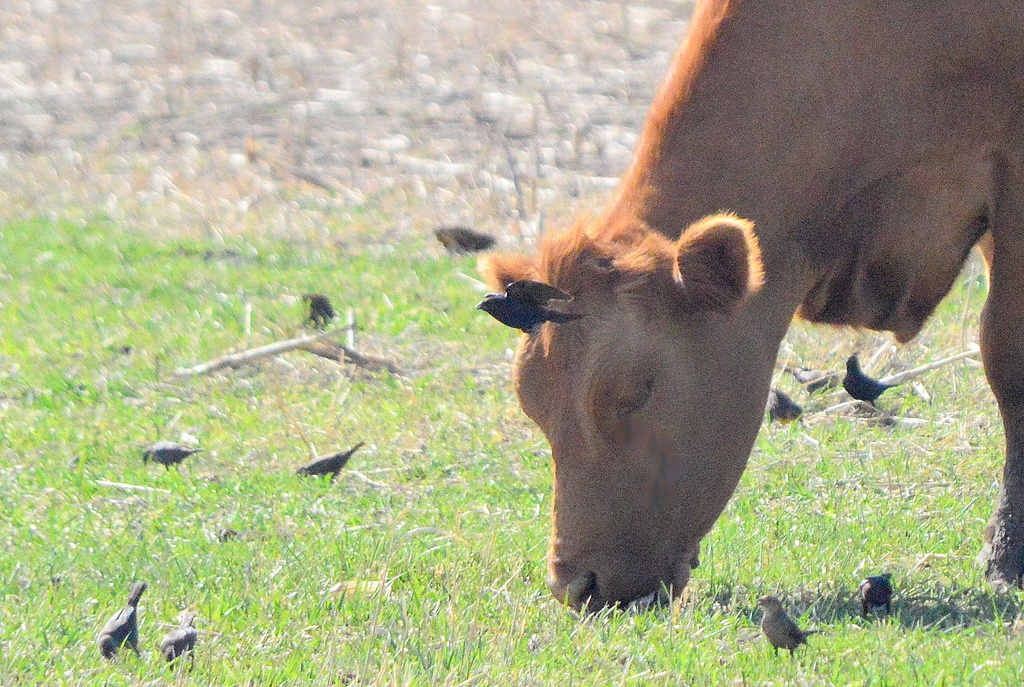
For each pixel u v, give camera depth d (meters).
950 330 34.38
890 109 20.41
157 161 53.22
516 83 59.59
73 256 43.00
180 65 64.75
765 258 19.94
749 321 19.41
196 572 21.38
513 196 47.38
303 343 34.12
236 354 34.16
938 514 24.17
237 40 68.12
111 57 66.50
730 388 18.94
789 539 23.06
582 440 18.19
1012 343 21.77
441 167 51.00
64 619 19.31
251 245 44.12
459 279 40.09
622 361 18.00
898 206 20.78
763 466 26.89
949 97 20.55
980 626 19.20
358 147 53.56
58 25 72.75
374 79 61.38
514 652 18.20
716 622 19.38
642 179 19.80
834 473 26.62
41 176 51.91
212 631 19.16
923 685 17.03
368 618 19.61
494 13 70.19
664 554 18.88
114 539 23.25
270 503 25.36
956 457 27.16
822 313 21.38
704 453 18.83
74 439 29.17
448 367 33.47
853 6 20.27
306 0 75.25
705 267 17.84
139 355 34.50
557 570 18.83
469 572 21.22
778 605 17.73
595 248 18.36
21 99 61.16
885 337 34.53
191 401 31.70
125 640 17.92
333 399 31.28
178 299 38.94
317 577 21.17
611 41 65.06
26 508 25.19
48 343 35.12
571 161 50.62
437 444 28.67
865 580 19.88
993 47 20.33
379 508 25.16
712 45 20.19
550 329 18.11
